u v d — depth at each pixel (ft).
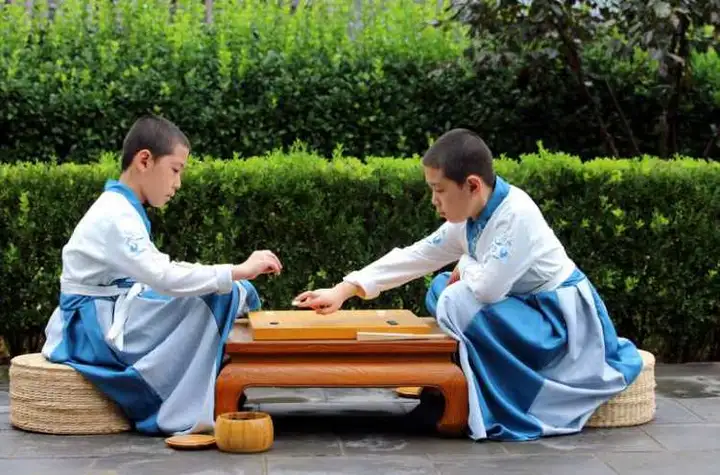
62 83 21.02
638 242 18.60
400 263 14.43
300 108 21.52
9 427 13.65
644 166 18.49
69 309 13.51
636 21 20.97
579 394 13.43
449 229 14.38
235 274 13.01
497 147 22.40
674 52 21.85
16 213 17.84
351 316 14.08
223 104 21.42
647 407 14.15
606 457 12.39
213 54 22.13
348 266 18.16
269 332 12.89
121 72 21.42
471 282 13.24
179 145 13.64
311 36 22.71
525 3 21.52
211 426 12.84
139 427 13.24
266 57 21.70
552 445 12.92
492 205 13.38
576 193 18.45
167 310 13.15
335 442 13.05
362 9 23.66
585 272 18.54
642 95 22.76
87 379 13.16
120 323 13.16
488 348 13.20
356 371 12.85
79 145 20.97
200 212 17.94
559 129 22.59
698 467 12.00
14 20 22.30
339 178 18.08
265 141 21.31
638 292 18.72
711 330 19.40
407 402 15.55
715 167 18.74
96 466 11.84
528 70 21.59
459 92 22.17
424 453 12.52
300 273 18.15
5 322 18.16
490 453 12.53
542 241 13.47
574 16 21.80
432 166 13.34
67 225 17.88
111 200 13.35
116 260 13.07
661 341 19.44
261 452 12.49
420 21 23.25
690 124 23.15
